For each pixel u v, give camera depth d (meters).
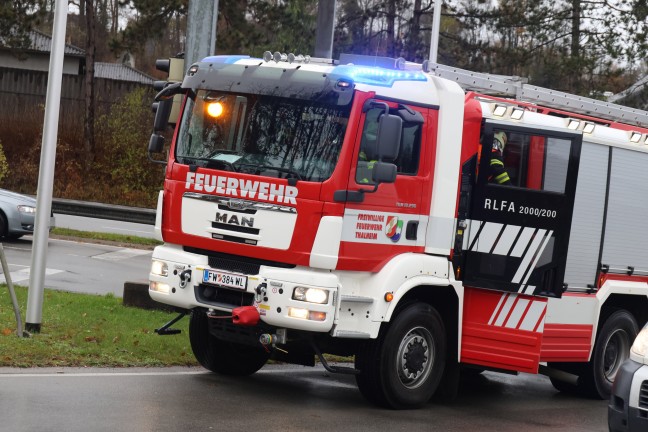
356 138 9.44
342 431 8.64
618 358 12.51
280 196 9.45
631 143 12.24
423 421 9.58
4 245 21.44
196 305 9.91
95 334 11.77
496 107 10.61
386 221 9.77
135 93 46.56
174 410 8.69
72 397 8.75
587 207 11.70
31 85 48.56
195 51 14.52
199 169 9.94
